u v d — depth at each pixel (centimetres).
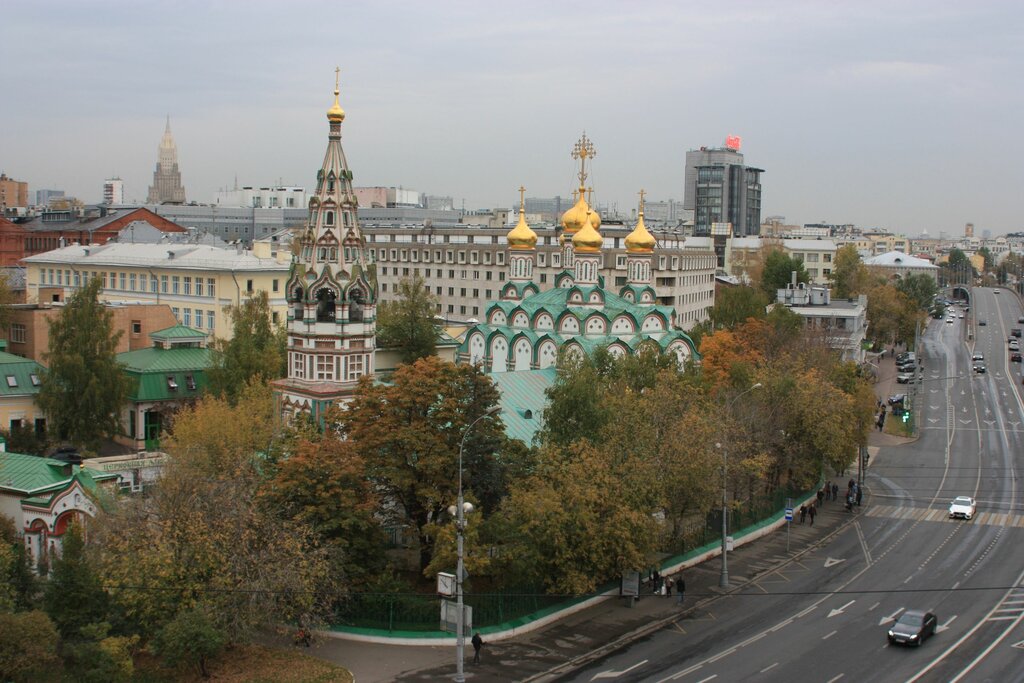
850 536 10112
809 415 10812
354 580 7019
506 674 6450
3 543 6569
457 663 6312
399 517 7919
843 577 8750
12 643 5603
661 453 8500
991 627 7519
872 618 7700
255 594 6256
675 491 8506
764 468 9406
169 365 11800
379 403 7756
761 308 19125
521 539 7256
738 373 11825
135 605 6147
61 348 10756
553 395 8875
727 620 7612
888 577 8756
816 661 6788
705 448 8656
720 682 6388
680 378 11188
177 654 5944
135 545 6338
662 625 7481
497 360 13625
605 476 7675
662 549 8956
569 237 16650
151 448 11012
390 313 12075
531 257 15062
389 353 11312
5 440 9788
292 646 6719
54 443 10350
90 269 17375
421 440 7519
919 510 11188
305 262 9156
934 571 8944
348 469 7156
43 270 18238
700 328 17950
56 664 6075
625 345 12519
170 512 6581
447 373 7762
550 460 7862
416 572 7950
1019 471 13188
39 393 10712
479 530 7212
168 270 16025
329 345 9119
